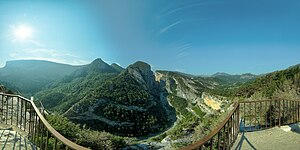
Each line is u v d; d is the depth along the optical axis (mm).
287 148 8031
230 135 8031
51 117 17109
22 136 8055
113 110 80125
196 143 4211
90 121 71562
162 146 36062
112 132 73500
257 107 14961
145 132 83125
